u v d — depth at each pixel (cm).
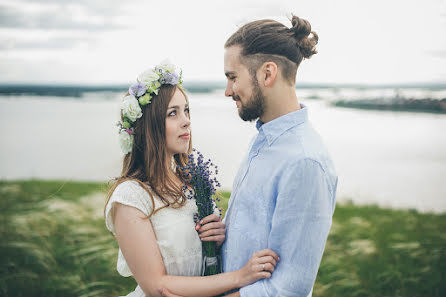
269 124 178
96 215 566
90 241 469
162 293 184
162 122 214
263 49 173
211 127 2359
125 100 213
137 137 217
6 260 402
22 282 369
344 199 791
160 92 215
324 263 424
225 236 199
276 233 165
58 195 669
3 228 479
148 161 212
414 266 412
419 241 476
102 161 1423
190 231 205
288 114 175
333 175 173
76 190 732
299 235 160
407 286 372
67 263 416
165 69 218
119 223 193
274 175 170
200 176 206
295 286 160
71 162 1421
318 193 161
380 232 516
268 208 172
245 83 178
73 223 525
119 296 364
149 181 210
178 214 207
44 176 1170
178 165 237
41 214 533
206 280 177
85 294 361
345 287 370
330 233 510
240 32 181
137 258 189
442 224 563
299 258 160
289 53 175
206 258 201
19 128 2600
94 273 401
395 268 404
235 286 172
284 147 172
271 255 165
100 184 801
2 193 687
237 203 185
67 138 2123
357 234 509
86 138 2116
